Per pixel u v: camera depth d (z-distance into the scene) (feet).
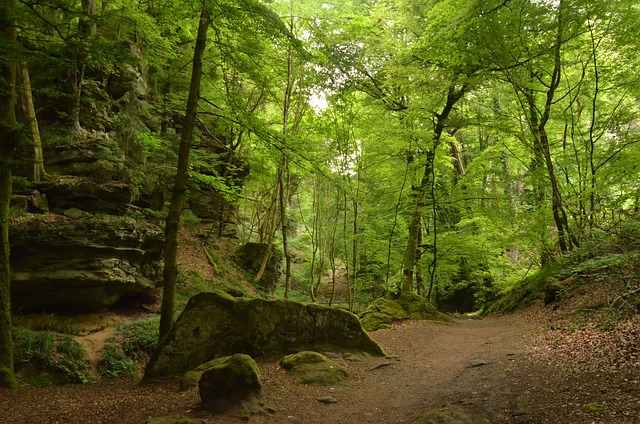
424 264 66.85
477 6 36.86
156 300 46.19
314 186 71.05
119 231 38.68
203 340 28.02
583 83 47.93
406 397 21.45
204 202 69.97
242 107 31.78
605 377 17.65
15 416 20.77
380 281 86.43
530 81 47.52
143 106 48.49
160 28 49.65
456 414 16.62
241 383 19.42
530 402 16.84
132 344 36.37
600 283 36.45
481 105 67.21
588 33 46.39
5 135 26.91
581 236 32.58
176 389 23.89
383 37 58.95
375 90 61.72
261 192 88.22
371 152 59.98
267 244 73.05
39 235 34.53
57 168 42.91
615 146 43.45
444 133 63.41
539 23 40.78
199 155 50.88
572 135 47.47
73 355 32.32
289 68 55.36
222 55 33.30
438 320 52.08
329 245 85.87
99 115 47.91
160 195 54.03
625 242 25.05
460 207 63.16
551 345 26.27
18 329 32.30
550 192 53.06
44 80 44.14
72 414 20.75
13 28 26.30
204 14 29.60
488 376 22.26
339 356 29.84
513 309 55.31
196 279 55.11
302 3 52.37
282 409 19.60
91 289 36.88
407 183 63.72
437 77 52.85
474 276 81.15
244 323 29.19
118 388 27.14
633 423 12.74
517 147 60.80
